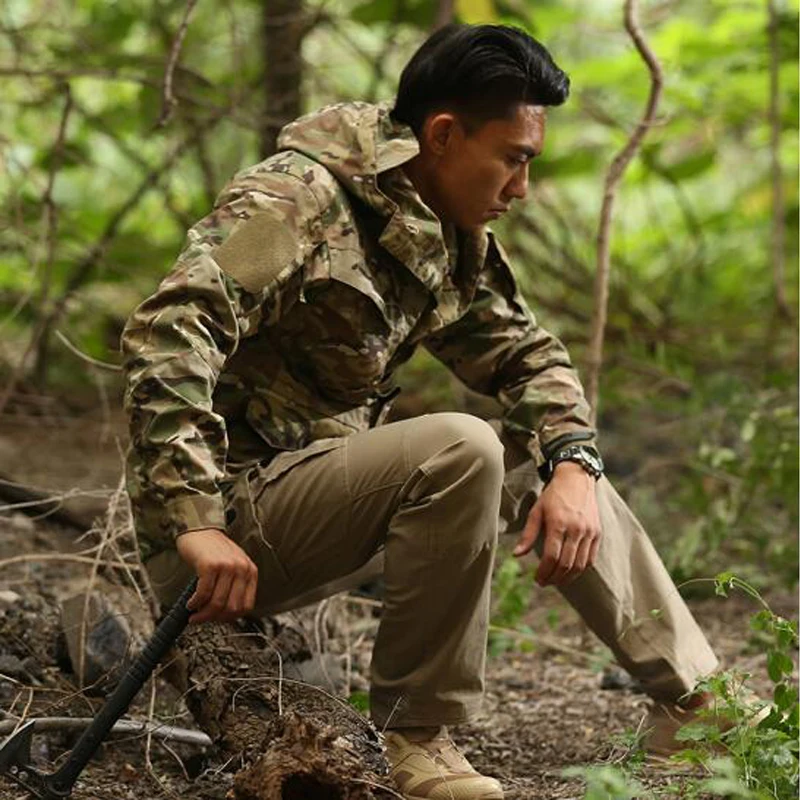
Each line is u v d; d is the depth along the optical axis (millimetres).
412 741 4898
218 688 4895
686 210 12203
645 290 12172
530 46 4922
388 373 5258
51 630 5996
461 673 4848
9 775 4684
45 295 8609
